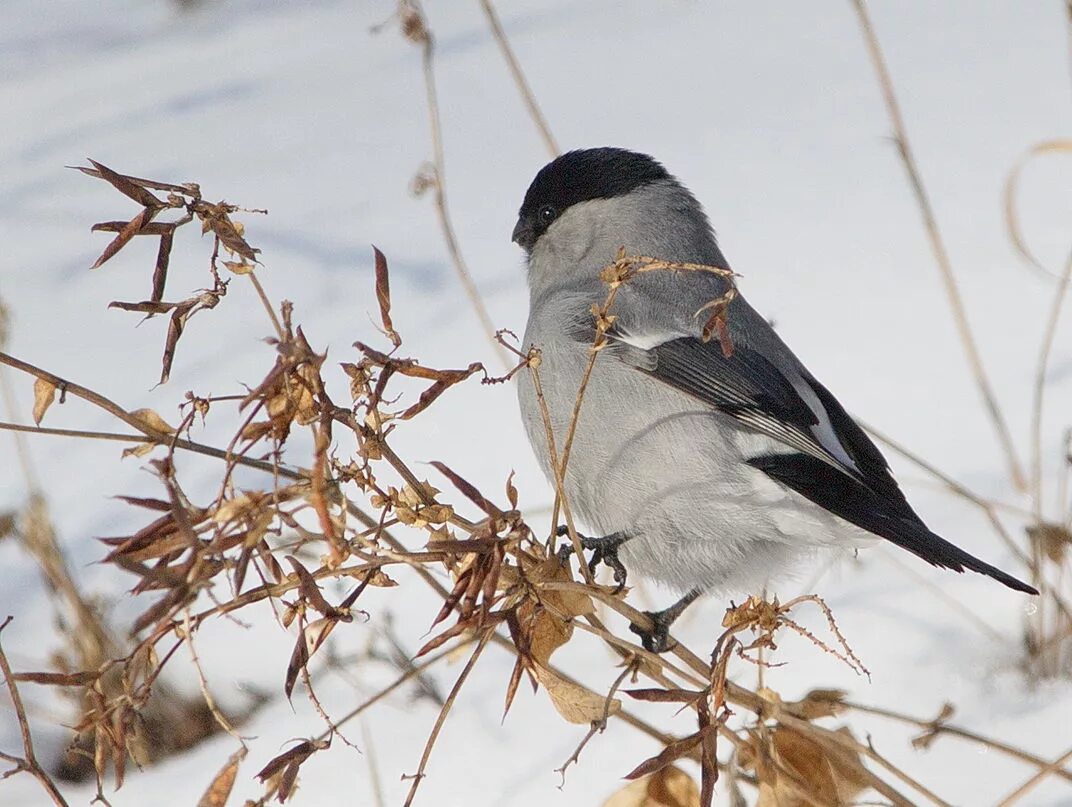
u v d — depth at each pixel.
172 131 17.25
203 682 5.02
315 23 21.00
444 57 18.84
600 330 5.60
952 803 7.33
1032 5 17.69
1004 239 12.55
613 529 8.30
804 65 16.88
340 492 5.12
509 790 7.87
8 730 9.05
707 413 8.02
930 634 8.74
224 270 13.52
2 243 14.61
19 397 11.96
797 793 5.96
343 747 8.47
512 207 14.12
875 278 12.30
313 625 5.27
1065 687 8.20
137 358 12.37
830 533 7.95
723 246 13.05
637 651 5.73
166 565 5.02
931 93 15.49
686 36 18.48
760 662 5.71
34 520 9.26
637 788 6.03
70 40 21.22
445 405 11.37
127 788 8.54
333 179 15.27
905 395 10.82
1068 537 8.37
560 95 17.00
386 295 5.32
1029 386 10.72
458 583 5.23
